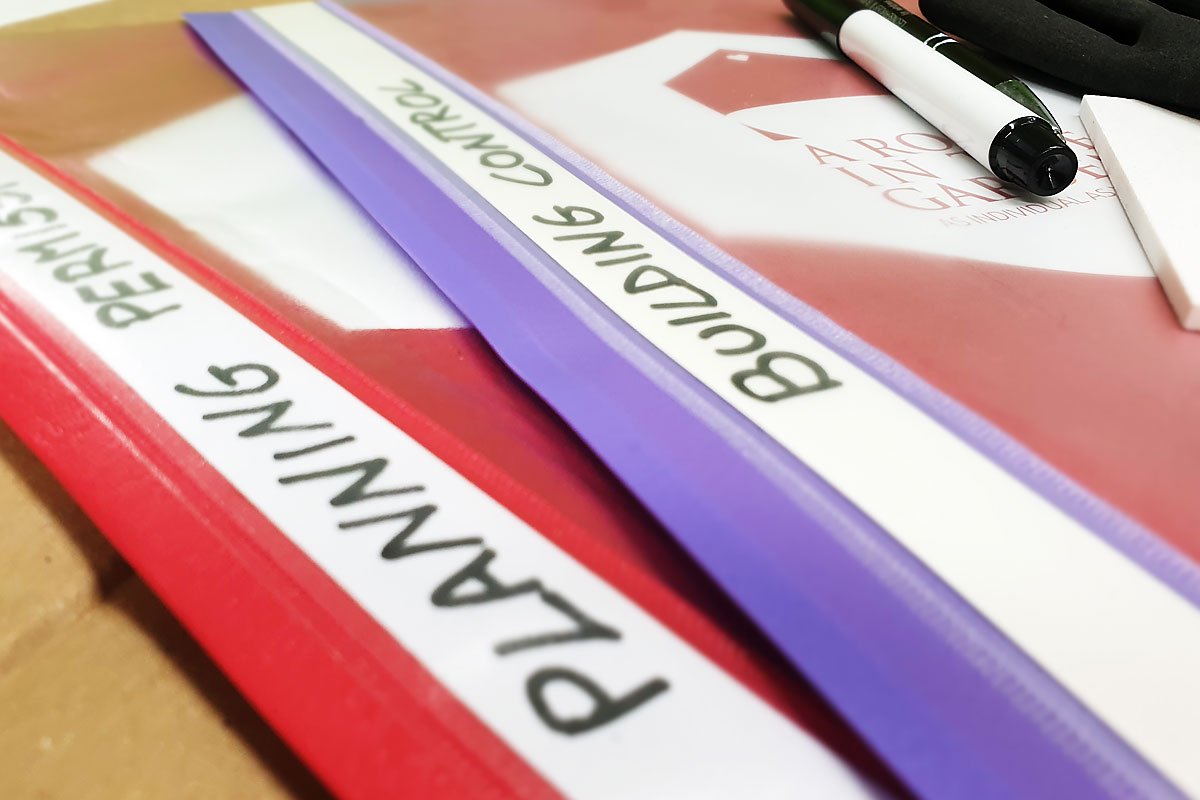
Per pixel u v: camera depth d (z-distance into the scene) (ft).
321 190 0.99
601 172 1.00
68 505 0.69
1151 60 1.16
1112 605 0.52
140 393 0.69
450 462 0.64
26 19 1.47
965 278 0.84
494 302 0.79
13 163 1.01
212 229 0.91
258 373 0.71
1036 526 0.57
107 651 0.60
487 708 0.48
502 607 0.53
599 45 1.38
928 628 0.51
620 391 0.68
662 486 0.60
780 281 0.82
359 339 0.76
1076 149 1.10
